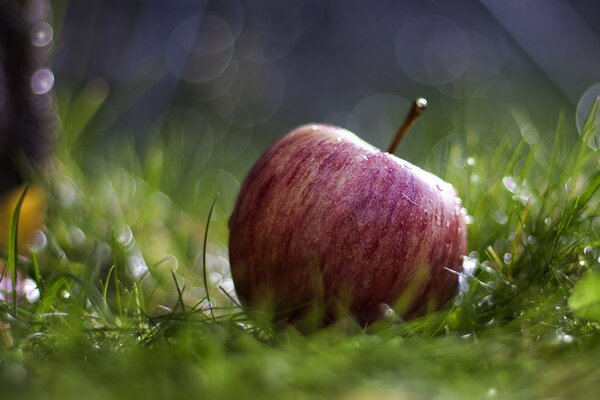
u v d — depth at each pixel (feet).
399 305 2.19
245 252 2.22
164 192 2.89
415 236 2.18
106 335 2.16
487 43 5.92
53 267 2.40
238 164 3.78
